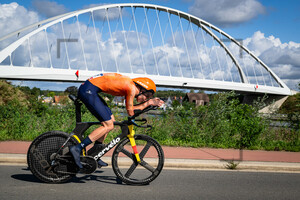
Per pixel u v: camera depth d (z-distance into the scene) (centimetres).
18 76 5131
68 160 351
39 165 353
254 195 341
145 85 353
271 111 799
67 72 5609
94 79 351
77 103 361
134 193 330
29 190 326
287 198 335
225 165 479
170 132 745
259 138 750
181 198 319
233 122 732
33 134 684
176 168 462
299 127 775
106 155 489
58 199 300
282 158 555
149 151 496
